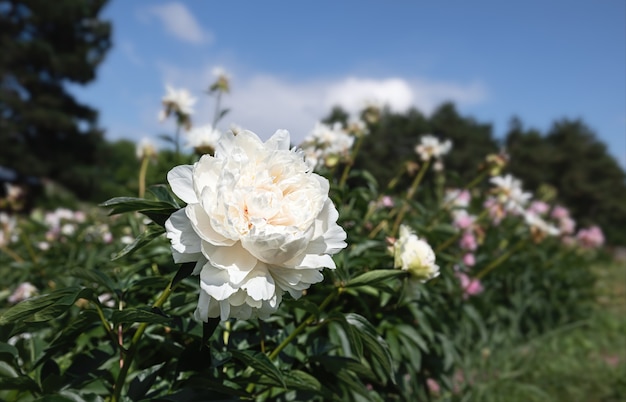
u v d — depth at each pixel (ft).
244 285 1.43
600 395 5.16
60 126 32.01
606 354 6.42
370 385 3.44
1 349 1.75
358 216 3.91
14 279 4.54
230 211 1.42
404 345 3.35
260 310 1.52
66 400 1.62
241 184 1.48
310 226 1.51
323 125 3.67
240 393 1.87
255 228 1.39
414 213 5.40
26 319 1.63
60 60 32.60
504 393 4.94
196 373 1.91
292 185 1.55
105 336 2.77
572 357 6.18
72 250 4.95
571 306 7.70
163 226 1.68
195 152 3.30
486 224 6.14
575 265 8.80
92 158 34.14
